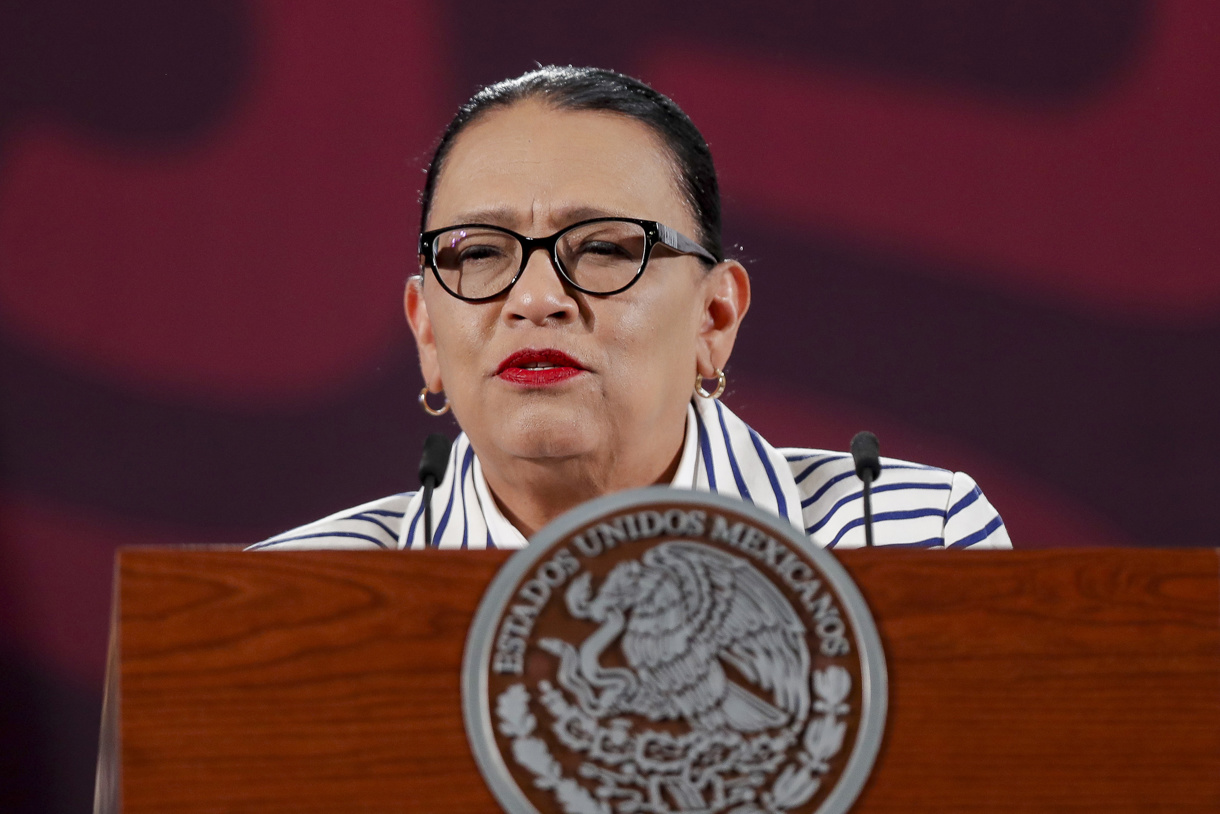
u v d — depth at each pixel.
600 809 3.80
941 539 7.19
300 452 11.93
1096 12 11.81
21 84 11.66
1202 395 11.88
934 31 11.89
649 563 3.93
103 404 11.77
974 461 11.98
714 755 3.85
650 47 11.98
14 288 11.66
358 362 11.97
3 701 11.61
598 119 6.43
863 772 3.86
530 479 6.50
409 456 12.00
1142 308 11.91
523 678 3.84
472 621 3.85
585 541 3.93
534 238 6.21
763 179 11.98
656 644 3.89
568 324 6.14
